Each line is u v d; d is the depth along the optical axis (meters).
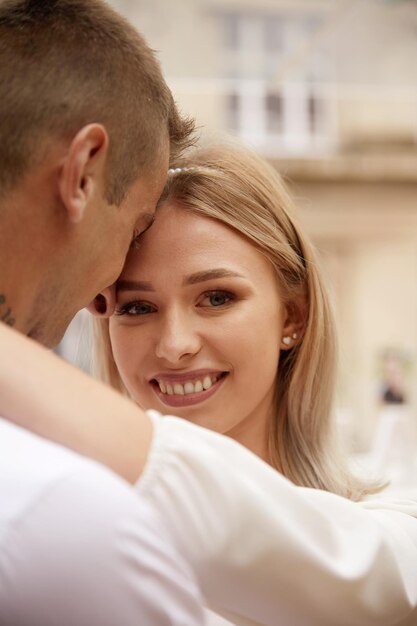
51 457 0.66
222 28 5.27
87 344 1.73
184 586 0.67
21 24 0.83
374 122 7.95
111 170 0.86
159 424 0.78
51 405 0.73
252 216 1.30
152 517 0.67
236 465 0.80
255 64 5.41
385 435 4.26
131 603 0.63
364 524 0.89
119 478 0.72
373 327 10.01
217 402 1.29
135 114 0.88
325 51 5.41
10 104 0.81
